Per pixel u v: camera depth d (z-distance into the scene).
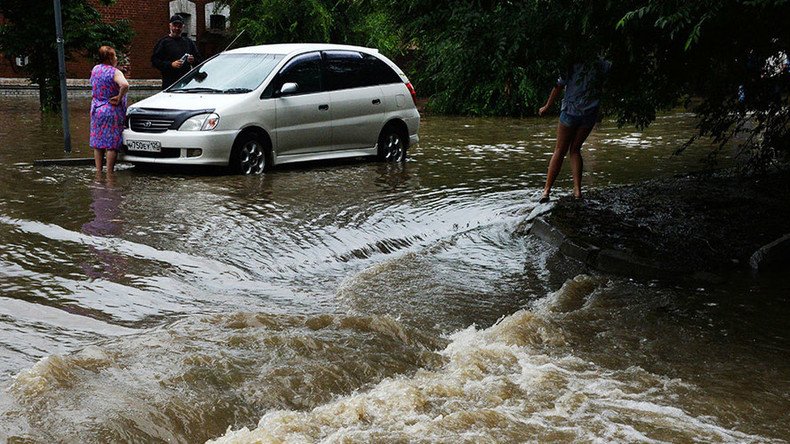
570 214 9.97
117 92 12.54
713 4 7.29
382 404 4.92
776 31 8.63
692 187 11.45
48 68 23.89
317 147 13.79
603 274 8.25
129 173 12.70
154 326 6.12
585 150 16.14
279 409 4.87
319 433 4.55
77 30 24.33
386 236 9.30
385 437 4.52
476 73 9.58
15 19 24.03
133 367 5.21
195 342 5.67
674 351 6.13
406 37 10.45
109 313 6.36
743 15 8.12
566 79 9.96
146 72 33.75
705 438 4.68
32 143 15.90
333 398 5.05
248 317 6.22
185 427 4.53
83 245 8.21
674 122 21.28
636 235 9.22
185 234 8.80
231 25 33.06
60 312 6.30
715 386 5.48
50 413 4.54
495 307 7.13
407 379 5.36
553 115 24.59
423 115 24.67
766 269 8.42
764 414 5.08
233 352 5.54
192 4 34.25
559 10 8.51
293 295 7.19
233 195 11.00
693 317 6.94
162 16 33.75
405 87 15.06
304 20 29.75
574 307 7.16
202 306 6.69
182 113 12.55
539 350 6.05
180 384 5.01
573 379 5.47
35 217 9.25
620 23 7.53
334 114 13.91
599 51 8.77
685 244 8.98
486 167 14.04
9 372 5.08
